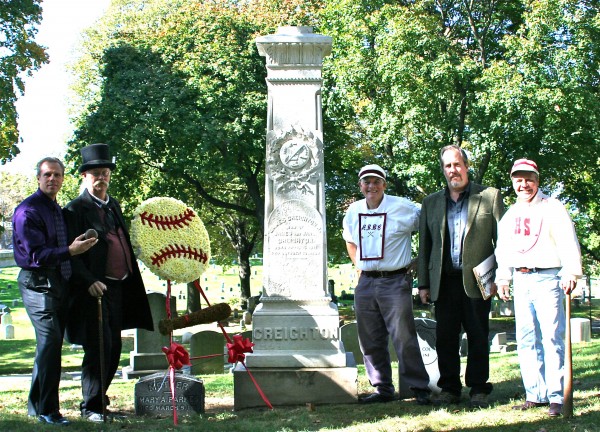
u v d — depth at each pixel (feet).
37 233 20.54
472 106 79.00
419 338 26.09
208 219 123.03
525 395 23.50
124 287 23.54
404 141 87.86
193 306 111.45
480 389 22.36
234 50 92.73
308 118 26.09
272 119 26.13
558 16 76.84
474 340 22.38
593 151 81.41
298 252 25.54
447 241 22.71
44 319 20.45
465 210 22.56
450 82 79.30
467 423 19.54
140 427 20.61
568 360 19.21
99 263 22.22
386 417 21.02
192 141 89.45
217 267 252.83
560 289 20.24
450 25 91.81
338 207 104.53
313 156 25.81
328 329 24.89
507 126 75.56
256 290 178.70
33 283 20.56
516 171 20.52
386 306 23.59
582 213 105.50
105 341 22.22
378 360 24.34
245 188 109.91
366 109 87.86
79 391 28.89
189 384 23.02
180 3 131.13
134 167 91.40
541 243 20.25
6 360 71.87
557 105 75.15
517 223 20.68
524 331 20.88
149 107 88.28
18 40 86.22
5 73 84.99
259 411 23.31
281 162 25.84
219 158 89.35
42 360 20.39
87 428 20.17
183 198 98.84
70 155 91.61
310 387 24.02
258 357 24.59
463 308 22.68
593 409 19.92
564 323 20.33
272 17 96.53
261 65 93.25
